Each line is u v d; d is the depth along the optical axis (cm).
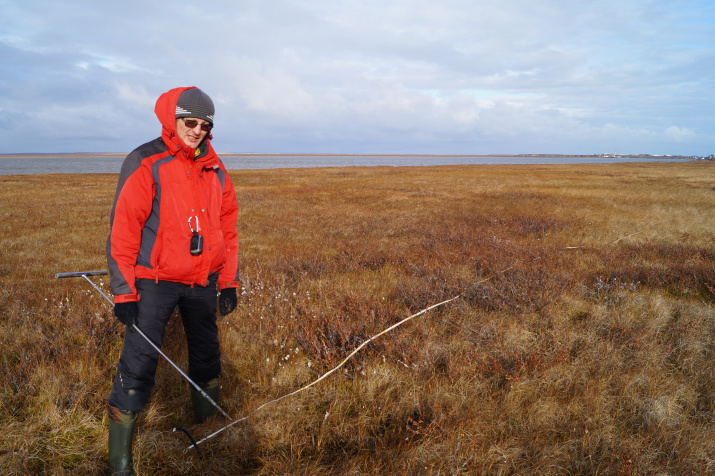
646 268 604
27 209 1482
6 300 458
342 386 295
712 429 245
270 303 450
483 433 241
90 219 1247
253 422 250
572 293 489
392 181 3175
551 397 273
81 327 361
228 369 318
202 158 204
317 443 240
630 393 282
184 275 200
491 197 1889
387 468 213
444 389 282
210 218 209
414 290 475
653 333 378
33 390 271
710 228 1050
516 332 372
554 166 6731
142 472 209
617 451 227
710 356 343
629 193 2011
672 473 216
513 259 650
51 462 214
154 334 200
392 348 333
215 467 216
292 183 3005
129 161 187
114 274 184
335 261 683
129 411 196
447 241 859
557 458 221
